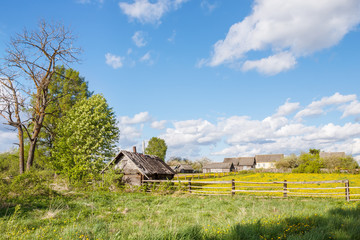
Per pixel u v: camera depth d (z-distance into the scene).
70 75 40.03
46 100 30.47
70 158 26.91
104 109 31.22
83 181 23.98
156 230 6.09
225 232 6.36
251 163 102.44
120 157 27.17
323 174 44.31
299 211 9.77
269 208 11.26
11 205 12.05
